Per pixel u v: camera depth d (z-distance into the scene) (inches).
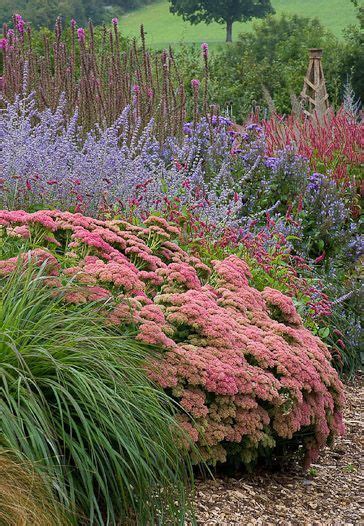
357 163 396.8
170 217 255.0
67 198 263.4
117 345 163.3
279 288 254.5
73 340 157.4
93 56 374.9
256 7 1745.8
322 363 203.3
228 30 1758.1
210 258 247.9
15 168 257.0
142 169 295.9
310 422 194.2
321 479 197.3
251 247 262.5
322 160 393.1
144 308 179.2
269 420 183.0
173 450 156.9
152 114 386.3
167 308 185.6
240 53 930.1
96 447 154.2
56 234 211.5
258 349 188.9
